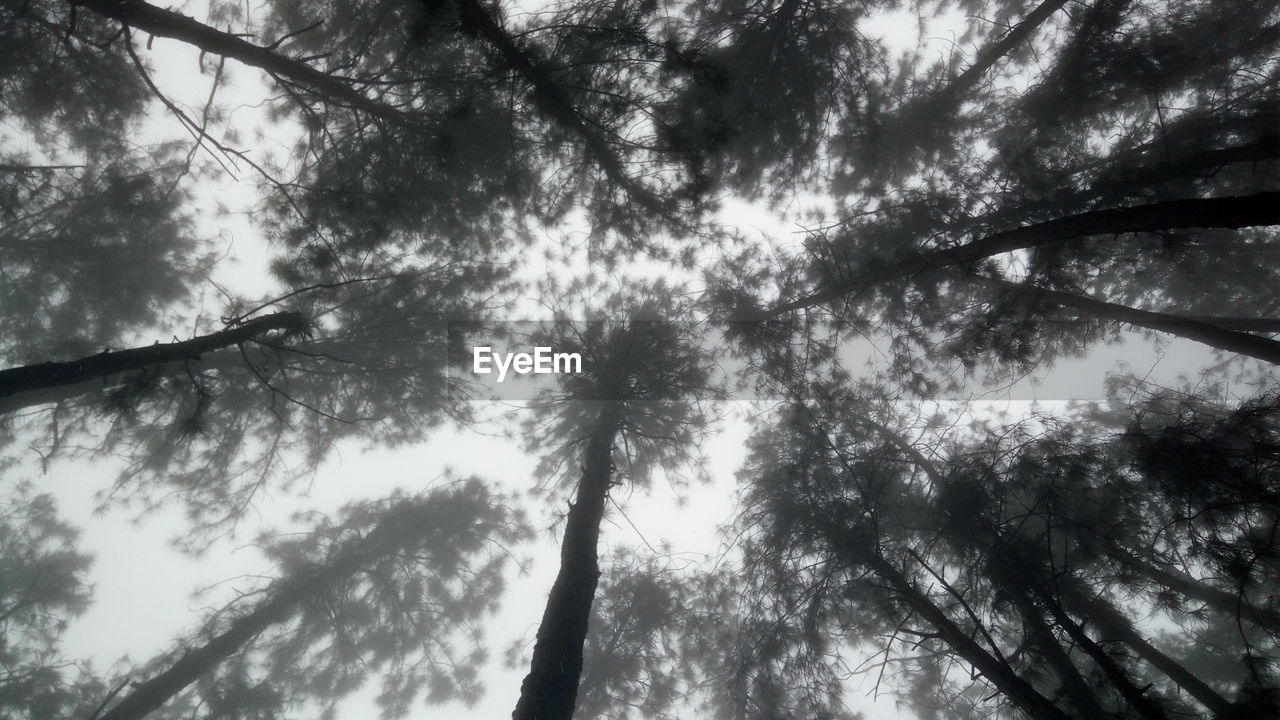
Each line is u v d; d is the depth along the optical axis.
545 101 6.09
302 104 6.09
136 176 8.06
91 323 8.59
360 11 6.43
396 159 6.56
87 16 6.32
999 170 7.61
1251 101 7.02
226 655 9.91
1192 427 5.84
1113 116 7.96
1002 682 5.79
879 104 8.92
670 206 7.01
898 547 7.49
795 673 7.85
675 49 6.05
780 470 8.56
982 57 8.80
